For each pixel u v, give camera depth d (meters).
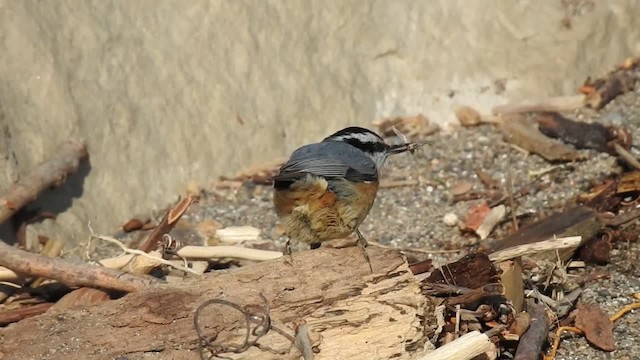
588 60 15.32
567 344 10.20
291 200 9.71
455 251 12.00
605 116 14.47
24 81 12.66
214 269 11.17
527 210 12.70
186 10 14.12
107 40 13.47
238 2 14.41
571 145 13.91
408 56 15.13
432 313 9.56
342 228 9.93
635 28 15.39
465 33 15.24
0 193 11.84
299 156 9.89
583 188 13.03
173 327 8.88
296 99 14.45
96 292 10.22
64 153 12.52
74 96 12.99
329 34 14.86
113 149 13.16
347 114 14.62
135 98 13.51
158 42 13.86
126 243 12.52
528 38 15.23
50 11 13.12
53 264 10.24
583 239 11.58
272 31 14.53
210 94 13.99
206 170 13.77
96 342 8.78
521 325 9.78
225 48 14.21
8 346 8.79
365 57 15.00
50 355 8.67
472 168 13.84
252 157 14.10
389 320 9.05
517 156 13.99
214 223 12.95
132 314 9.02
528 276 10.80
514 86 15.10
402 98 14.97
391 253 9.62
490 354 9.23
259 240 12.51
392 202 13.30
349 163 9.88
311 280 9.34
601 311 10.45
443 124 14.83
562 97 14.93
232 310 9.00
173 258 11.08
